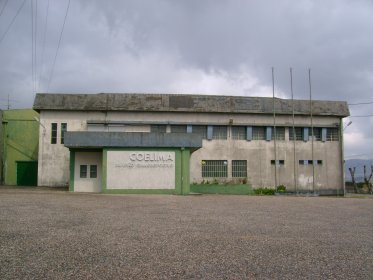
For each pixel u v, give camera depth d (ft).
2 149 140.36
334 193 140.26
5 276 18.93
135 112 130.62
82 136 98.32
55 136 126.93
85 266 21.24
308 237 32.42
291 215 50.47
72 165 103.04
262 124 137.18
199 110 132.16
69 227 34.30
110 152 99.60
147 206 58.59
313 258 24.45
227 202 73.20
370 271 21.50
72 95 130.21
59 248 25.52
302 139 140.56
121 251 25.07
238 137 136.56
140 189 99.81
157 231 33.35
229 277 19.75
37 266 20.95
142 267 21.31
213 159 133.69
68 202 61.26
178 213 49.24
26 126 142.51
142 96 134.00
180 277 19.56
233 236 31.76
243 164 135.74
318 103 143.43
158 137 101.30
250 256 24.52
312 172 139.85
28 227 33.68
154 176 100.63
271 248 27.20
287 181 137.39
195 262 22.67
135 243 27.76
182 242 28.55
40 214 43.29
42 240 27.96
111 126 129.18
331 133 143.64
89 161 103.60
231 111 133.80
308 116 140.77
